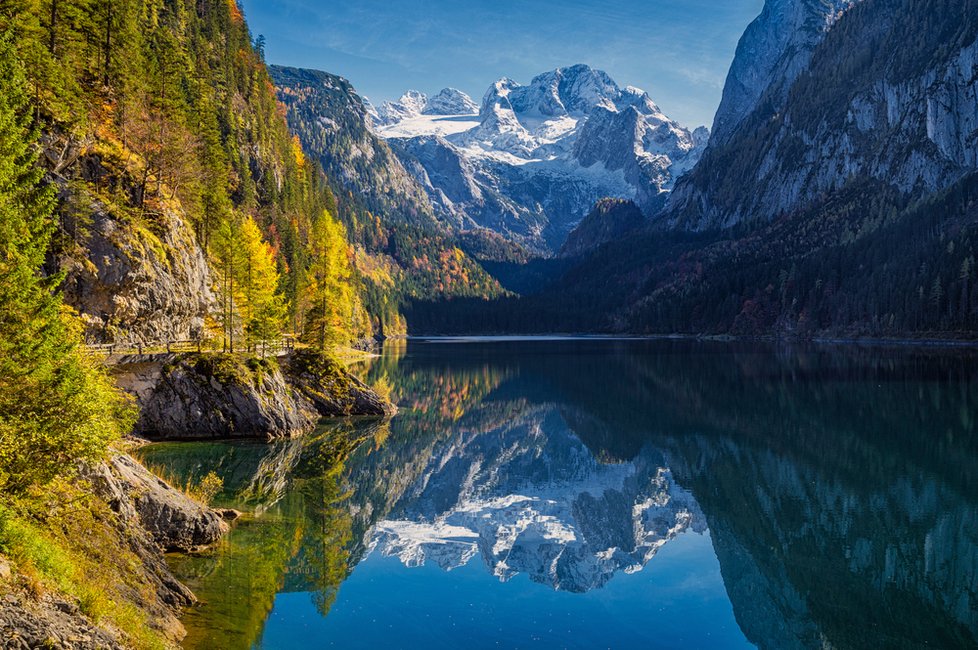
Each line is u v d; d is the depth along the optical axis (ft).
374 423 236.84
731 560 114.83
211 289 255.91
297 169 551.18
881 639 85.20
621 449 213.66
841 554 116.26
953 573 106.83
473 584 99.45
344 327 398.62
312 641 74.49
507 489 169.78
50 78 184.03
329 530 119.24
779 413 251.80
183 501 101.55
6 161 68.03
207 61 448.24
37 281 70.49
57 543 60.85
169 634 65.41
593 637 82.43
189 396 184.55
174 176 244.63
